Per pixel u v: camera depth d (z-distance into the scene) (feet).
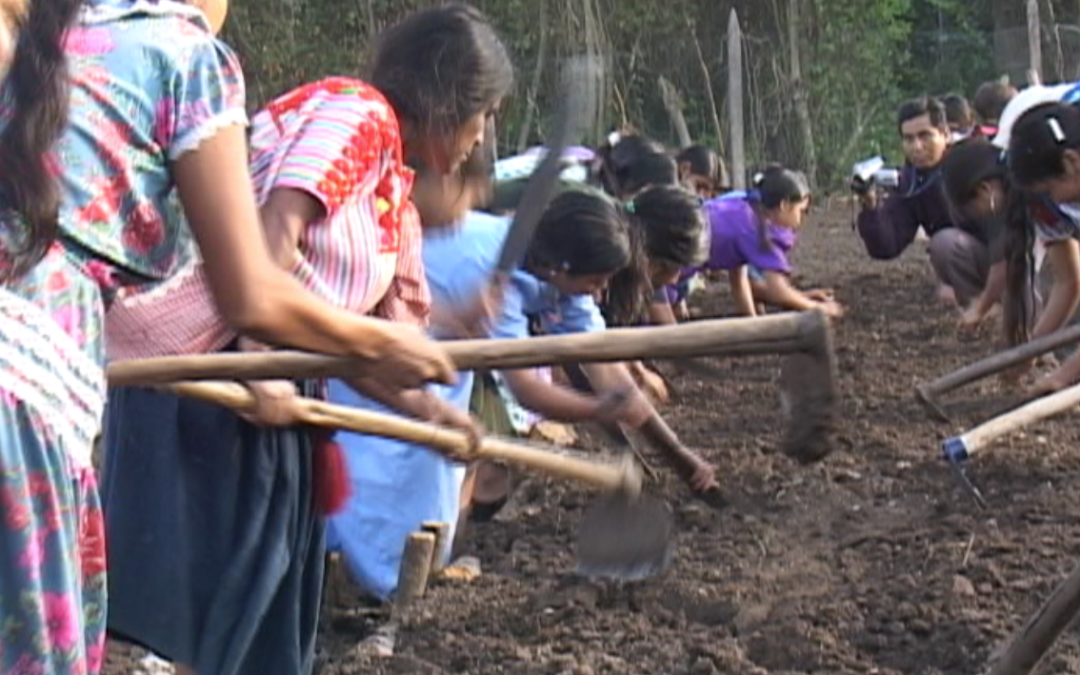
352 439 18.28
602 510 15.81
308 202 12.56
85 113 9.50
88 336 9.57
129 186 9.62
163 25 9.78
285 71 60.85
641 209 22.03
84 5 9.62
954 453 20.11
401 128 14.20
